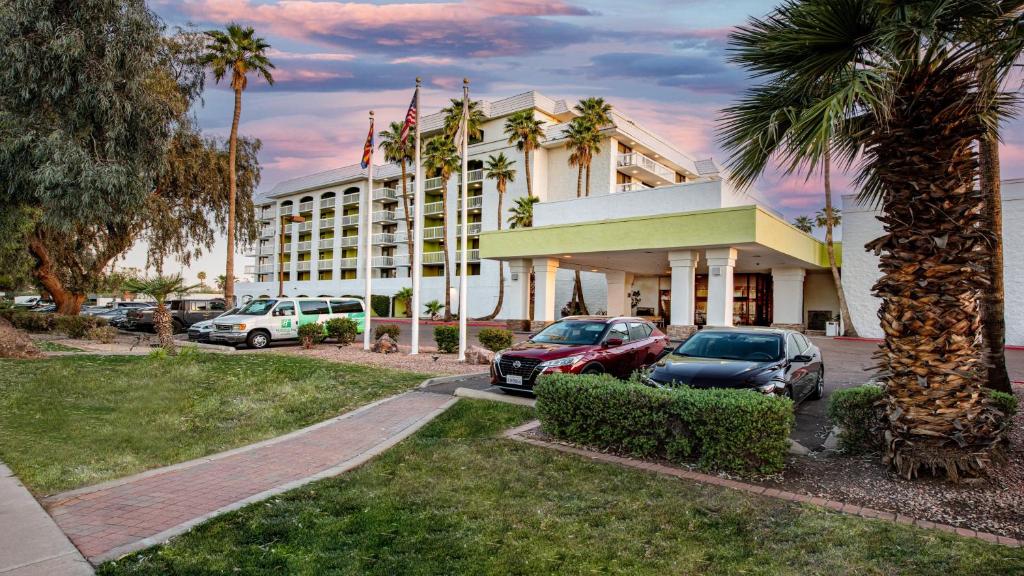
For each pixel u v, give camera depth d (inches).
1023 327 855.1
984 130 199.0
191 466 226.8
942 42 189.3
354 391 401.4
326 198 2524.6
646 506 180.1
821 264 1146.0
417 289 633.6
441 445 257.6
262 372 473.4
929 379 201.6
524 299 1059.3
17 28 547.2
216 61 1059.9
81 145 585.6
